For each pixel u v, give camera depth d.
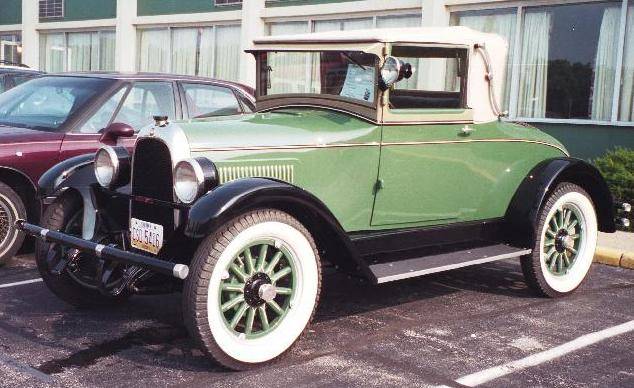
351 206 4.57
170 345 4.24
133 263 3.75
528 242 5.25
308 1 12.73
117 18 16.03
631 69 9.40
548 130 10.15
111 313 4.81
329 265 4.76
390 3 11.61
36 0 18.00
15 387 3.57
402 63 4.32
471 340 4.46
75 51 17.50
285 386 3.67
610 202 5.74
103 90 6.27
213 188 3.86
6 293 5.19
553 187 5.42
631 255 6.69
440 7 10.86
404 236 4.86
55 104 6.34
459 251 5.05
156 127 4.07
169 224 4.01
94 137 6.11
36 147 5.85
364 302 5.23
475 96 5.02
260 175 4.18
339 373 3.86
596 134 9.71
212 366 3.92
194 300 3.64
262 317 3.93
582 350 4.34
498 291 5.66
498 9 10.55
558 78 10.07
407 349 4.27
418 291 5.57
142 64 16.12
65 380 3.68
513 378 3.87
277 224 3.88
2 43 19.44
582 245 5.65
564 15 9.94
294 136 4.31
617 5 9.45
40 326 4.50
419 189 4.84
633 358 4.23
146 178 4.12
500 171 5.26
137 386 3.63
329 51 4.70
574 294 5.64
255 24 13.48
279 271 3.99
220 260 3.68
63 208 4.64
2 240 5.79
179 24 15.19
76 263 4.52
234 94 6.97
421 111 4.73
